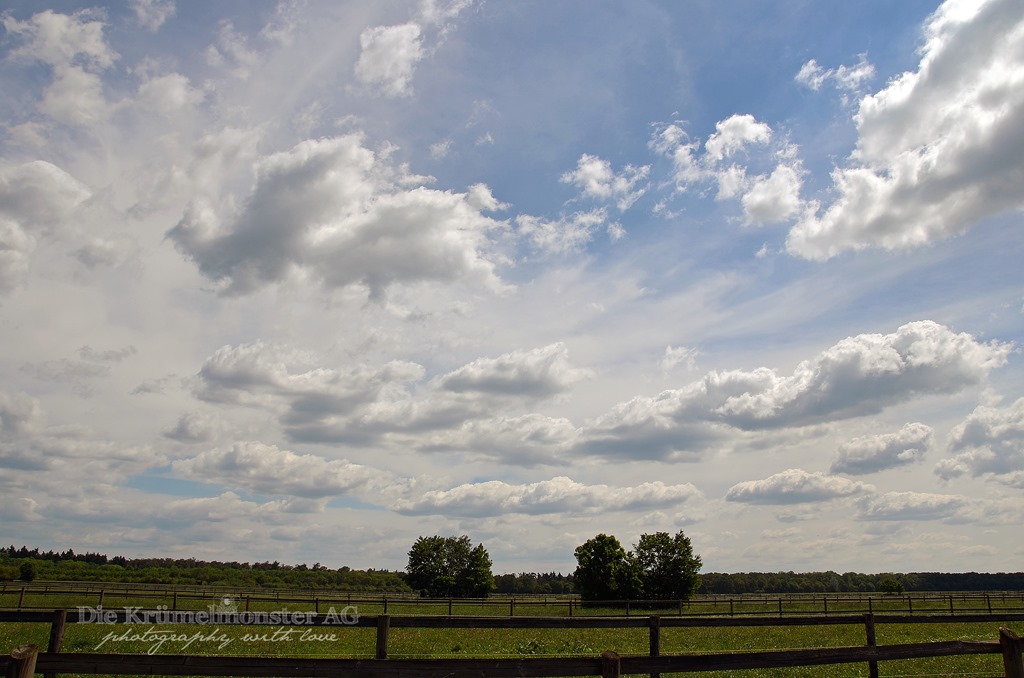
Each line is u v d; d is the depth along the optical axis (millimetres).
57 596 43719
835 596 56781
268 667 6445
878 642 23562
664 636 25172
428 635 23453
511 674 6660
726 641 23500
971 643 8359
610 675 6746
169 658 6406
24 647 5895
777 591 168750
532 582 149250
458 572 79938
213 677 6445
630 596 64062
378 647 11031
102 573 111250
